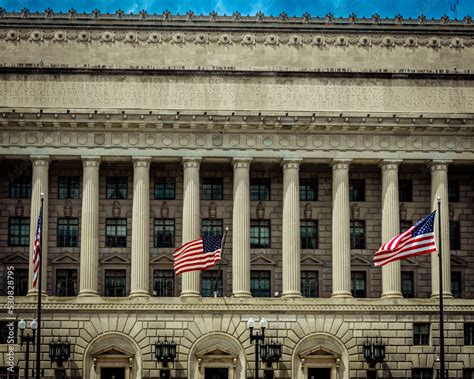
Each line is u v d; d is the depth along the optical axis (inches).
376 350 3565.5
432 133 3742.6
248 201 3683.6
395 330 3619.6
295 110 3740.2
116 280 3740.2
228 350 3570.4
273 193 3831.2
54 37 3816.4
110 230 3772.1
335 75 3777.1
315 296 3784.5
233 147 3686.0
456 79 3823.8
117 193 3799.2
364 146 3720.5
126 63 3814.0
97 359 3540.8
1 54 3794.3
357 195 3863.2
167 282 3757.4
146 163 3668.8
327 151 3705.7
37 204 3617.1
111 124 3651.6
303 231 3821.4
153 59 3821.4
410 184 3875.5
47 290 3708.2
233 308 3585.1
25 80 3705.7
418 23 3902.6
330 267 3796.8
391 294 3659.0
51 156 3649.1
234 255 3659.0
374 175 3863.2
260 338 3095.5
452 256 3826.3
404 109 3786.9
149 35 3833.7
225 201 3818.9
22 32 3811.5
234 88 3745.1
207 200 3814.0
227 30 3850.9
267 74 3752.5
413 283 3796.8
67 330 3545.8
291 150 3698.3
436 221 3690.9
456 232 3858.3
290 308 3595.0
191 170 3671.3
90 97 3705.7
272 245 3799.2
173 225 3794.3
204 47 3841.0
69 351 3523.6
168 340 3560.5
